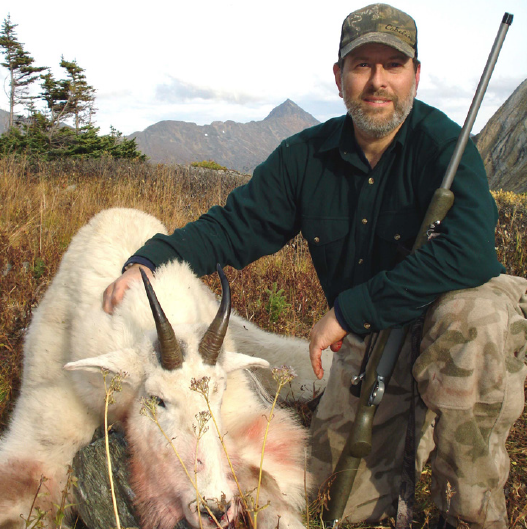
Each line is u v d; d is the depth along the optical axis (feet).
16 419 4.37
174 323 4.17
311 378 6.01
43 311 4.93
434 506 4.12
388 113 4.08
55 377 4.45
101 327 4.26
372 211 4.31
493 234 3.77
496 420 3.51
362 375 3.93
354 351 4.30
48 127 37.76
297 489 4.07
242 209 4.82
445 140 4.01
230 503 3.33
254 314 7.30
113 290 4.46
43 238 9.25
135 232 5.31
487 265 3.67
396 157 4.22
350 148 4.30
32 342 4.79
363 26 4.04
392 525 4.09
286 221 4.86
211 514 3.16
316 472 4.36
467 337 3.45
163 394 3.62
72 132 34.01
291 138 4.73
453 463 3.52
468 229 3.67
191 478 3.40
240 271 8.37
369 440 3.82
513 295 3.82
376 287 3.79
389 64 4.06
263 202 4.78
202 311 4.50
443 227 3.78
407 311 3.74
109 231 5.15
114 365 3.86
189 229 4.82
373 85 4.00
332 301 4.73
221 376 3.76
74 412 4.23
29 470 3.97
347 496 3.92
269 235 4.92
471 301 3.53
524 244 8.07
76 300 4.70
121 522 3.74
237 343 6.03
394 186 4.22
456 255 3.64
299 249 10.37
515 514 3.77
